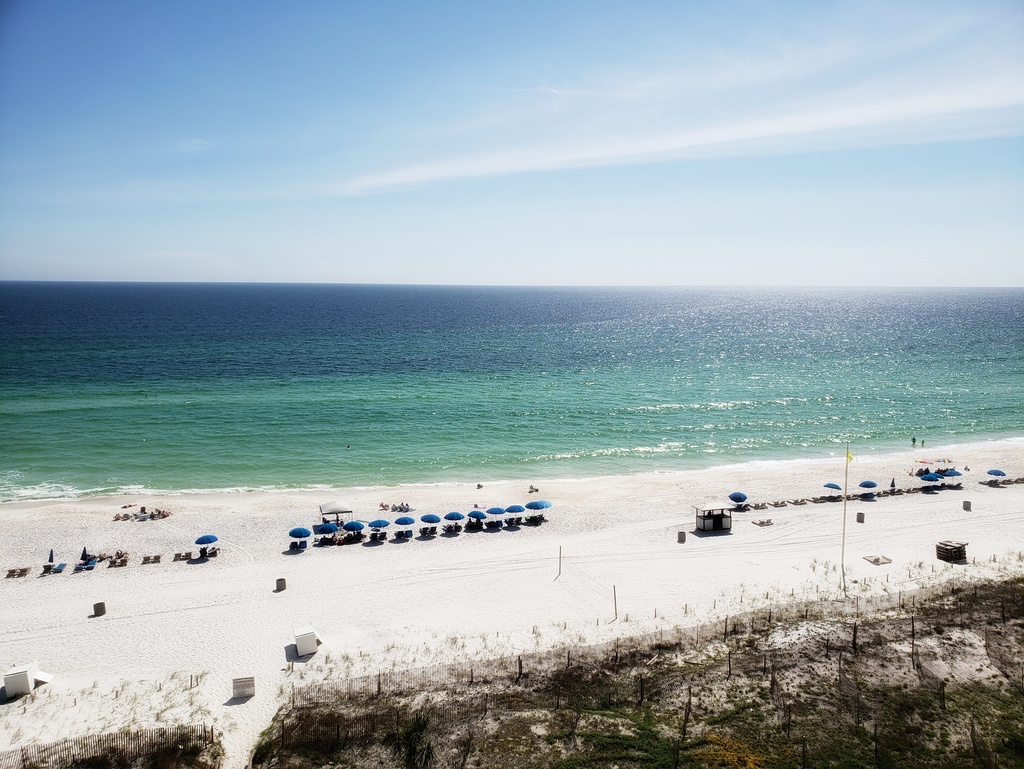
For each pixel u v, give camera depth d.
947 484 57.00
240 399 91.50
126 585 38.53
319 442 71.75
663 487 57.91
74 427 76.06
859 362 132.88
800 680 27.44
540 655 29.77
